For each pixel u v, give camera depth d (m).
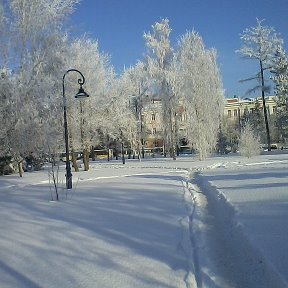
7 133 26.73
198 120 40.34
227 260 6.81
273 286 5.39
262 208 10.49
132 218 10.91
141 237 8.58
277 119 55.75
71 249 7.89
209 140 40.50
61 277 6.21
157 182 21.08
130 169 33.91
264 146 62.56
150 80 49.41
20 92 25.81
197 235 8.62
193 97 40.44
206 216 11.28
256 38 51.31
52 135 27.61
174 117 45.97
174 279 5.84
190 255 7.09
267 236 7.52
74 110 35.03
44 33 27.03
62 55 27.42
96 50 38.12
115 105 39.78
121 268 6.48
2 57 26.17
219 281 5.85
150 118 68.44
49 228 10.12
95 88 37.03
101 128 38.56
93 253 7.49
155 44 47.28
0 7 26.02
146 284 5.66
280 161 31.06
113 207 13.13
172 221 10.23
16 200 16.69
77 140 35.56
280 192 13.15
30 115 26.27
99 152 81.44
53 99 27.19
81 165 46.47
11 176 31.39
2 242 8.84
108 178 25.78
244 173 22.44
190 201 13.73
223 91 54.66
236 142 59.91
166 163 39.25
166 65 46.94
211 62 44.78
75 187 20.50
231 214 10.34
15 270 6.74
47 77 26.31
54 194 18.12
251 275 5.96
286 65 53.66
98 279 5.99
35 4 26.39
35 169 40.88
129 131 46.47
